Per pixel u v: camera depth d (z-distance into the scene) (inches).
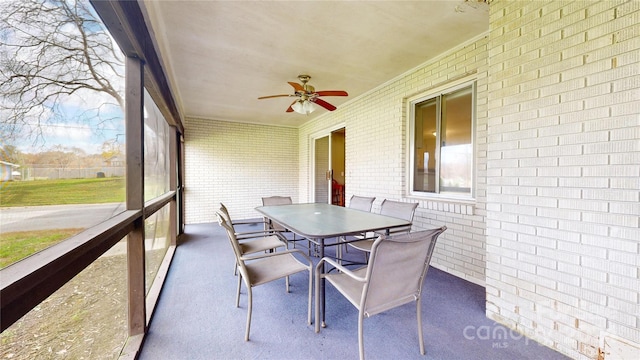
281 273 67.9
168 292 87.3
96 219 47.5
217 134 214.1
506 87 65.1
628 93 46.1
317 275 64.4
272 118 213.6
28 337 34.7
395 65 114.7
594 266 51.0
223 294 86.0
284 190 242.7
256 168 230.2
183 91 145.6
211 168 212.1
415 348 58.6
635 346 46.2
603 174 49.4
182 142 187.0
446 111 110.8
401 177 127.4
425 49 100.7
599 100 49.6
